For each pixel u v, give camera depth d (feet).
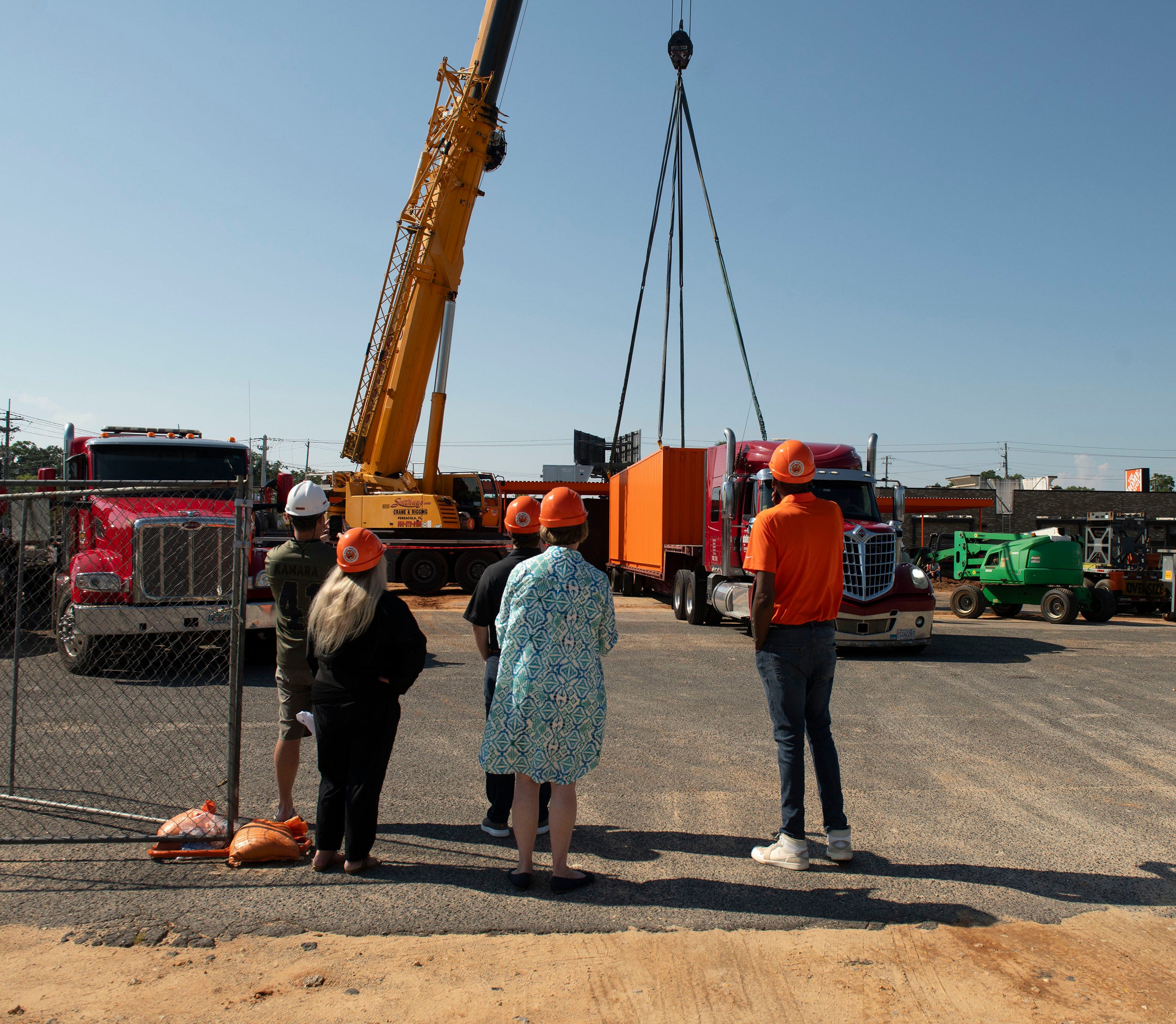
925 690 29.99
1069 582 56.24
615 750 21.34
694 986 10.17
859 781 18.89
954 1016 9.62
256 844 13.48
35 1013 9.30
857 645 39.01
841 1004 9.83
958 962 10.84
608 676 32.32
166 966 10.36
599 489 90.22
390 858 13.91
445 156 59.88
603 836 15.19
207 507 29.91
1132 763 20.59
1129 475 122.83
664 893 12.73
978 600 59.16
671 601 68.23
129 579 27.84
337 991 9.88
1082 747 22.02
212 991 9.82
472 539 68.33
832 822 13.91
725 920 11.85
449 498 65.98
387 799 16.99
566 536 12.73
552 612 12.38
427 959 10.64
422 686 29.01
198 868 13.39
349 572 12.78
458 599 65.16
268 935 11.19
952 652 40.06
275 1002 9.62
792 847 13.73
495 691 12.66
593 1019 9.46
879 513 40.83
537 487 90.53
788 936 11.44
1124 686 30.89
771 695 14.02
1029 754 21.31
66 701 25.32
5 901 12.10
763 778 18.98
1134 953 11.13
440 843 14.64
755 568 13.83
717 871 13.61
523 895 12.56
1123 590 61.26
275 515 42.37
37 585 32.71
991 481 146.41
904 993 10.07
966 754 21.25
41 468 39.96
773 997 9.96
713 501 47.34
